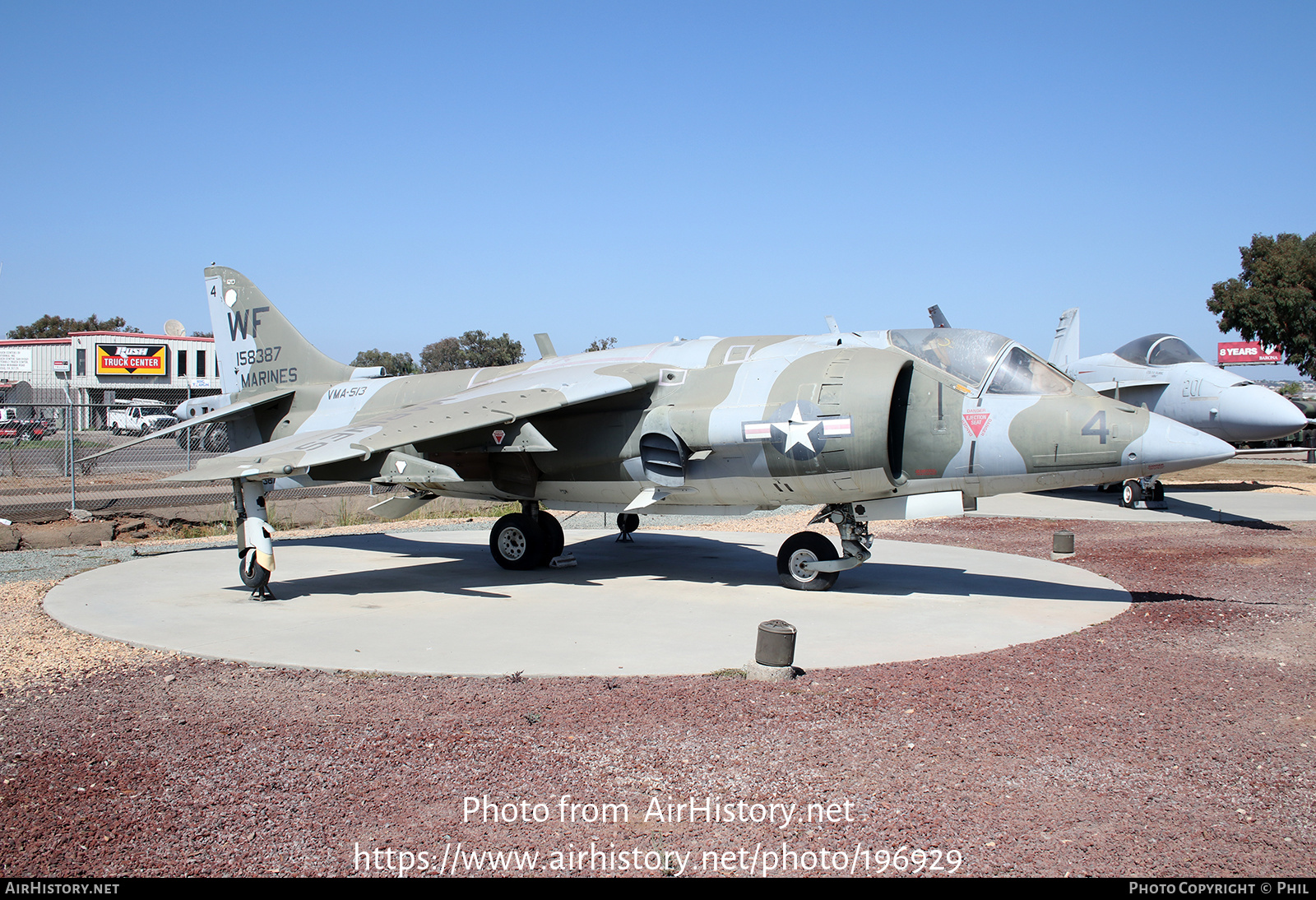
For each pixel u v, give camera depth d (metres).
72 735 5.44
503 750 5.13
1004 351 9.84
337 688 6.45
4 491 20.47
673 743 5.23
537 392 10.80
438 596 10.28
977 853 3.87
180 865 3.79
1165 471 8.98
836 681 6.50
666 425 10.42
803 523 19.27
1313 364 40.28
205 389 53.34
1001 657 7.19
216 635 8.14
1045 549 14.37
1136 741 5.23
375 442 9.59
